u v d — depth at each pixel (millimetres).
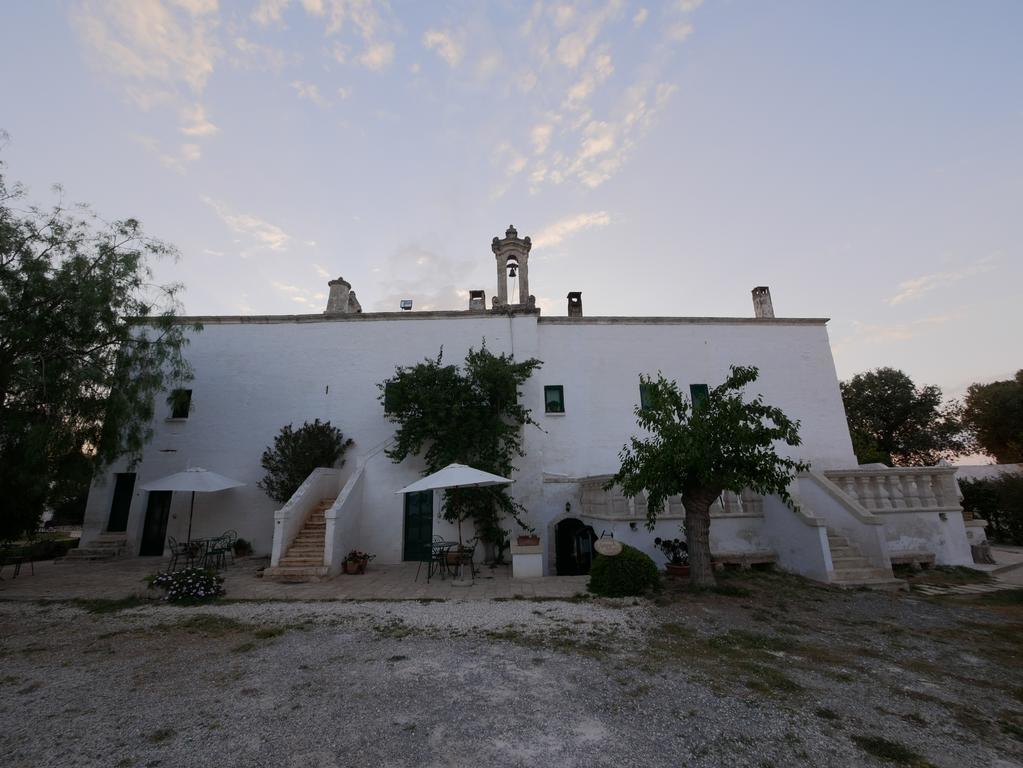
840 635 6758
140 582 10469
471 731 3959
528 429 15422
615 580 9031
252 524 14703
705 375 16953
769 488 9016
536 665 5523
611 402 16375
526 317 16406
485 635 6703
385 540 14375
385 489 14828
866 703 4527
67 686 5000
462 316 16422
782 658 5781
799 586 9789
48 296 10281
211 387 15711
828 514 11516
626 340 17094
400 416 14430
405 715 4266
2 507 10188
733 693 4730
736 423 8891
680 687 4879
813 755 3602
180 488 11891
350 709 4391
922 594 9289
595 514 13203
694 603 8359
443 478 10648
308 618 7668
